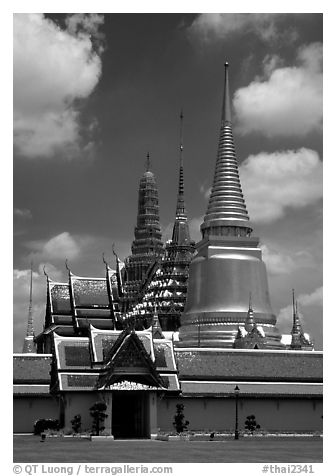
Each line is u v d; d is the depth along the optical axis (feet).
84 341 297.74
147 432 289.12
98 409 275.18
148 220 609.42
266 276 435.94
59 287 491.72
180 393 298.56
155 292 501.15
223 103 449.06
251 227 441.68
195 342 410.93
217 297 423.64
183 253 518.78
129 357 283.79
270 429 314.55
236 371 318.86
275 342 420.36
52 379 298.56
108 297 480.64
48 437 273.54
